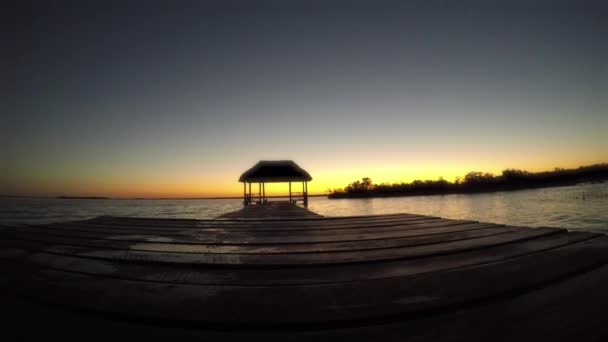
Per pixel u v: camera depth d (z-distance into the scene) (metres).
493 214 27.39
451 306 1.16
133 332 1.04
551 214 24.91
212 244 2.73
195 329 1.06
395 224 4.17
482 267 1.74
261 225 4.30
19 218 36.06
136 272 1.79
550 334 0.93
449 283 1.45
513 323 1.02
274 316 1.09
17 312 1.22
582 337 0.91
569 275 1.56
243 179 18.73
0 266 1.94
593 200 39.16
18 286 1.50
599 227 16.44
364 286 1.45
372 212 33.84
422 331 1.00
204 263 1.93
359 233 3.36
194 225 4.35
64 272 1.78
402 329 1.02
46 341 0.96
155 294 1.37
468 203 47.22
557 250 2.13
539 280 1.44
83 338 0.99
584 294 1.29
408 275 1.62
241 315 1.10
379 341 0.94
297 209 11.30
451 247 2.36
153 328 1.07
